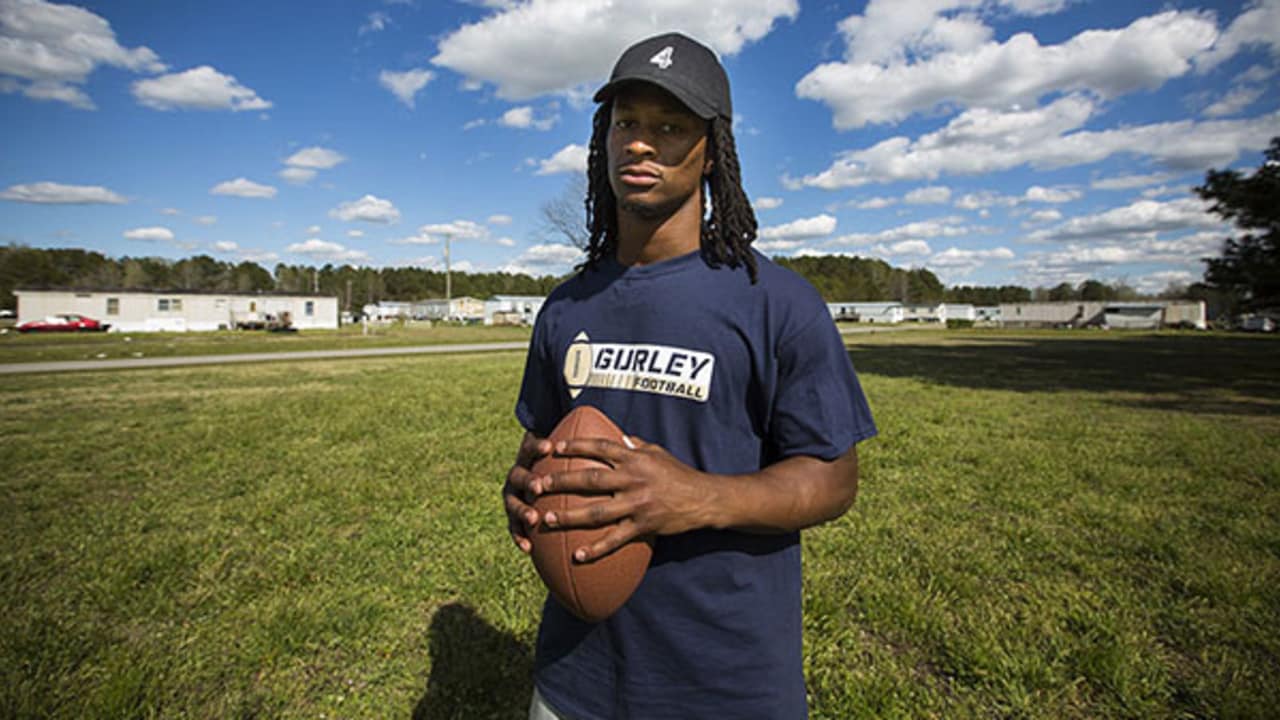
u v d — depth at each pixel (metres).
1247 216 17.98
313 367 18.67
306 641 3.04
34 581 3.76
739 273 1.14
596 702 1.21
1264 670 2.80
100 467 6.52
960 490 5.64
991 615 3.28
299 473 6.27
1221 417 9.88
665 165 1.12
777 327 1.09
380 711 2.59
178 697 2.68
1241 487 5.73
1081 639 3.03
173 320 45.09
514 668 2.87
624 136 1.14
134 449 7.36
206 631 3.18
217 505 5.22
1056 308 69.31
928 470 6.37
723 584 1.12
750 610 1.12
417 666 2.89
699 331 1.12
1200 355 25.34
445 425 8.95
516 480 1.21
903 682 2.73
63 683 2.71
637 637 1.16
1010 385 14.72
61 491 5.62
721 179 1.15
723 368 1.11
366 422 9.09
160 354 23.20
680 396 1.12
